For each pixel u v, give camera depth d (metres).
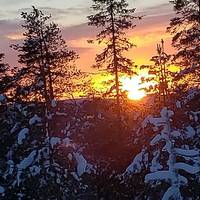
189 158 17.75
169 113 18.27
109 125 37.16
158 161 18.98
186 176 17.97
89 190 20.59
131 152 30.39
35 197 18.12
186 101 23.34
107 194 23.73
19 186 18.36
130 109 37.84
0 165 19.42
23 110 19.55
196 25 30.88
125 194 21.98
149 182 18.45
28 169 18.45
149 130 21.48
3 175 19.00
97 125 36.66
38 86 19.38
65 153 18.92
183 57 30.69
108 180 25.70
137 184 20.62
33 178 18.36
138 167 21.02
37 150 18.62
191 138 20.28
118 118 36.84
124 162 29.95
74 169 18.94
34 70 37.97
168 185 17.86
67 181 18.58
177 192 17.08
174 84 24.45
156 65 22.12
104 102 38.34
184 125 20.92
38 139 18.86
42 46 39.06
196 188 17.47
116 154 32.91
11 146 19.86
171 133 18.25
